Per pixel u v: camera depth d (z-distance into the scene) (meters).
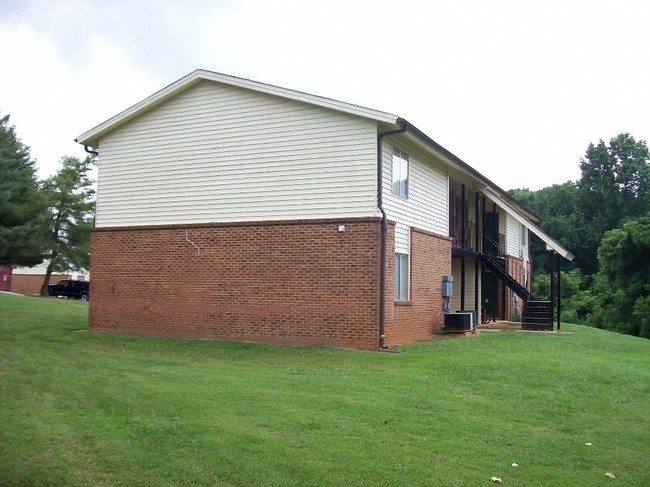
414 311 18.20
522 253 34.91
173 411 8.68
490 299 29.48
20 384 10.02
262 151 17.22
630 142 65.00
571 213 67.06
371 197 15.73
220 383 10.56
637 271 45.66
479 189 24.70
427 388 10.50
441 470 6.91
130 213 19.14
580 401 10.08
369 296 15.36
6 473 6.50
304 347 15.47
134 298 18.75
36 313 24.14
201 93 18.28
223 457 7.00
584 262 64.75
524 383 11.11
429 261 19.58
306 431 7.97
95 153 20.67
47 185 44.69
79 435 7.61
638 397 10.70
